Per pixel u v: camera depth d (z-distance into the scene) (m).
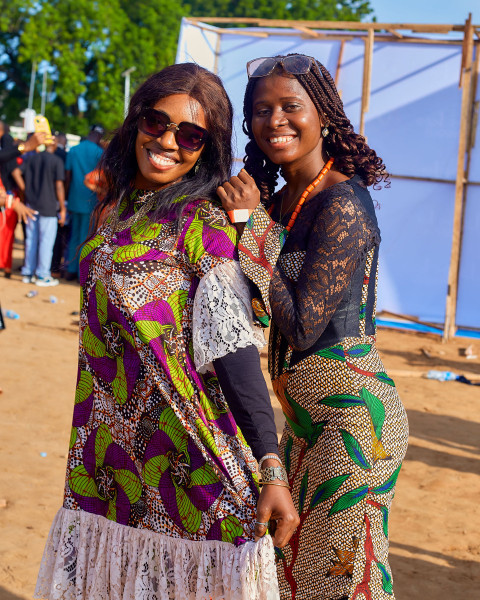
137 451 2.20
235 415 2.09
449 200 11.28
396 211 11.52
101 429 2.28
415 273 11.55
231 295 2.08
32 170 11.99
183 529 2.16
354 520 2.47
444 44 11.06
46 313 10.39
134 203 2.31
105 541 2.27
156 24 52.09
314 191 2.57
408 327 11.39
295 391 2.54
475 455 6.18
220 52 12.12
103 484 2.28
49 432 5.94
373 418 2.48
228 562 2.09
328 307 2.38
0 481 4.96
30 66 54.34
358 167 2.62
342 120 2.59
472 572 4.25
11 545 4.16
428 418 7.16
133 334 2.15
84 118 52.44
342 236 2.41
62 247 13.07
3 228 9.20
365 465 2.46
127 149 2.33
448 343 10.77
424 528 4.77
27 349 8.46
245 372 2.07
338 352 2.48
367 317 2.55
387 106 11.41
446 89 11.13
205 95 2.23
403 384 8.45
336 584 2.50
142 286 2.14
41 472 5.16
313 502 2.53
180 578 2.15
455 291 11.15
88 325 2.26
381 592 2.53
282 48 11.84
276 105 2.57
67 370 7.75
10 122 55.47
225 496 2.11
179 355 2.14
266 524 2.05
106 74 50.41
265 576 2.05
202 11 58.84
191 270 2.16
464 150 10.75
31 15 50.09
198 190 2.22
